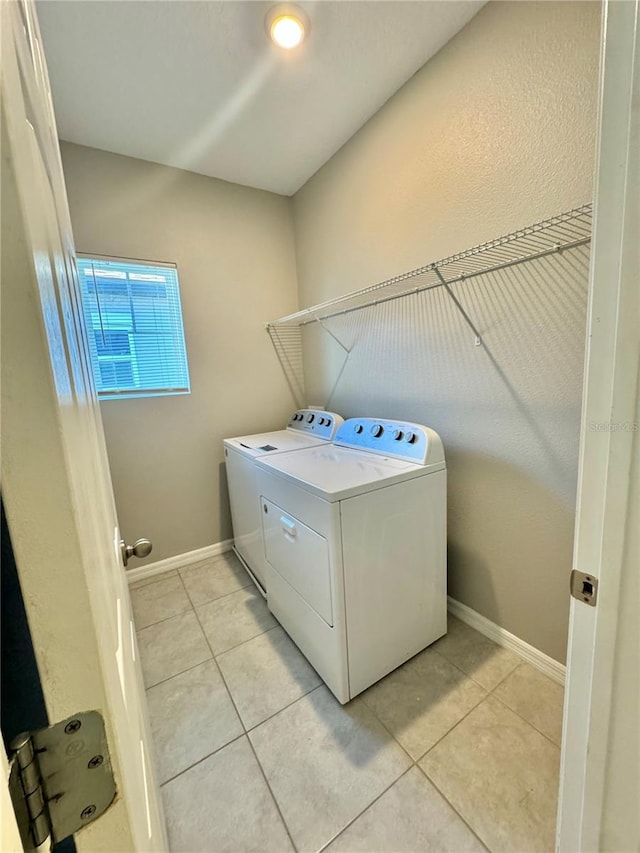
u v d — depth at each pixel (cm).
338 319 240
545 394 136
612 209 52
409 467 154
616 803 61
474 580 173
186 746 127
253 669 159
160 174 221
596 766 63
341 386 245
